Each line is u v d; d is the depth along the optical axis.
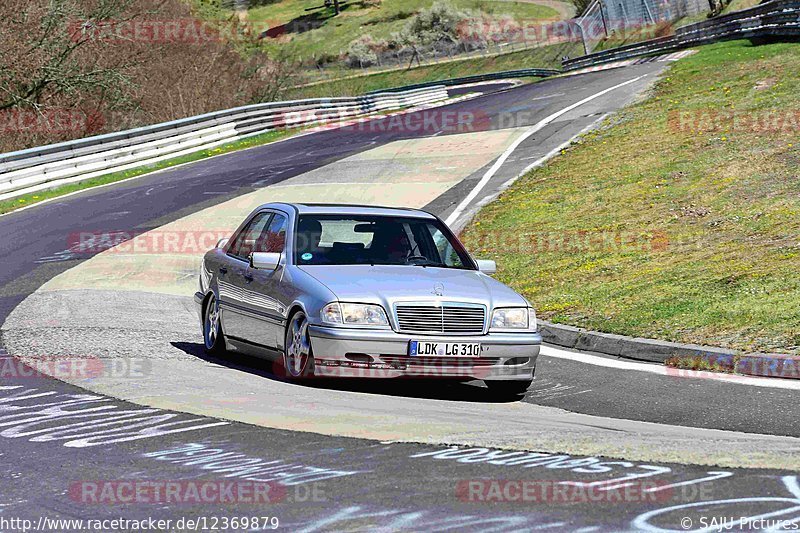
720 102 56.38
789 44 77.38
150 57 102.12
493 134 64.31
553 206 41.19
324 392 16.98
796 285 24.86
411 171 54.66
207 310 21.86
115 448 12.31
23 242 42.41
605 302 26.52
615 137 53.62
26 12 84.81
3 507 9.92
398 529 8.68
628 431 13.60
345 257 19.11
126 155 67.31
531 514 9.03
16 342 22.33
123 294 30.91
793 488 9.87
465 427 13.33
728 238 31.52
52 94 88.00
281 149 72.38
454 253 20.12
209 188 55.56
